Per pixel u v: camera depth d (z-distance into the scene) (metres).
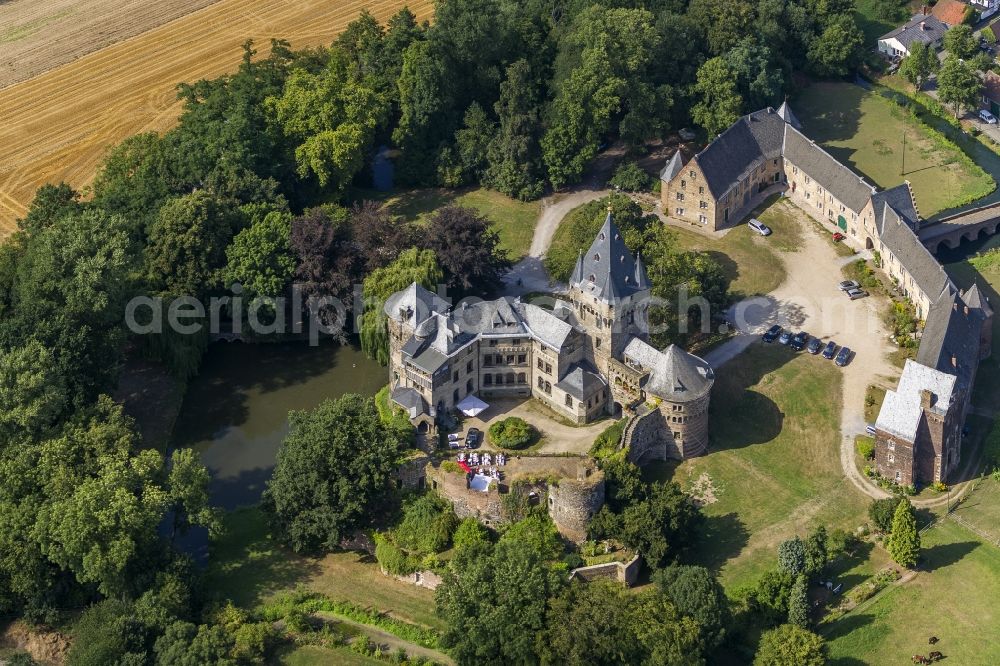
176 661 180.00
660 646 179.12
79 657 182.12
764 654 180.75
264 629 189.50
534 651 181.25
